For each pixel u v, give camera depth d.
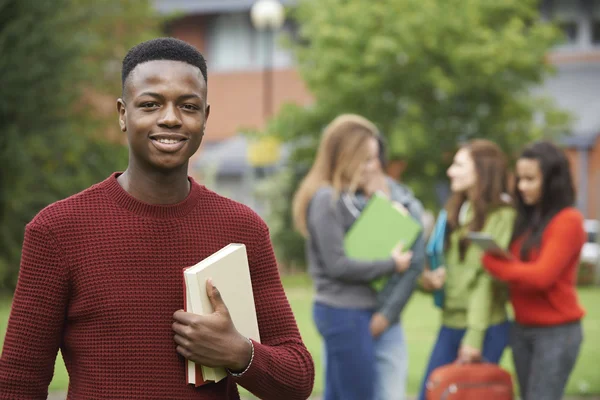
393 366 5.20
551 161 4.96
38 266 2.39
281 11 23.92
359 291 5.05
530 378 5.07
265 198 23.64
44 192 19.58
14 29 17.97
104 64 21.45
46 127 19.02
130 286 2.42
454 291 5.39
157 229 2.47
